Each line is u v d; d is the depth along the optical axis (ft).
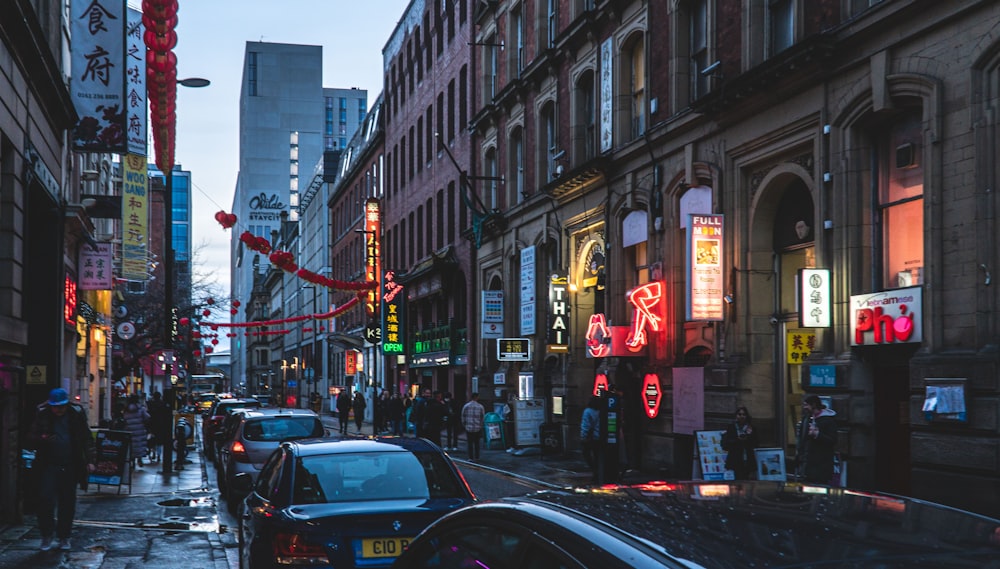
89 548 38.83
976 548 7.84
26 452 47.85
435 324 143.54
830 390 48.70
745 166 58.75
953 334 41.04
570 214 87.61
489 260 113.80
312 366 277.23
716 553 7.88
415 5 158.10
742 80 55.11
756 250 58.03
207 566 35.06
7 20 45.03
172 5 43.19
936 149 42.22
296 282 323.57
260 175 625.41
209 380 332.19
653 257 70.79
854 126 48.29
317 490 23.44
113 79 66.44
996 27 39.09
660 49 70.08
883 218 47.62
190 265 192.03
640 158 72.79
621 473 62.85
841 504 9.61
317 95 635.66
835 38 48.39
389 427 138.41
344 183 223.92
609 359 76.38
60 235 61.77
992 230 39.11
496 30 112.68
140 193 92.94
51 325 59.82
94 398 110.11
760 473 45.85
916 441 41.81
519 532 10.13
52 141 61.52
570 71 87.86
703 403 61.31
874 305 45.93
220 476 59.67
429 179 145.79
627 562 8.09
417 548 12.71
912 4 42.98
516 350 96.12
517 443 88.22
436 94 142.20
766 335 57.77
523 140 102.32
